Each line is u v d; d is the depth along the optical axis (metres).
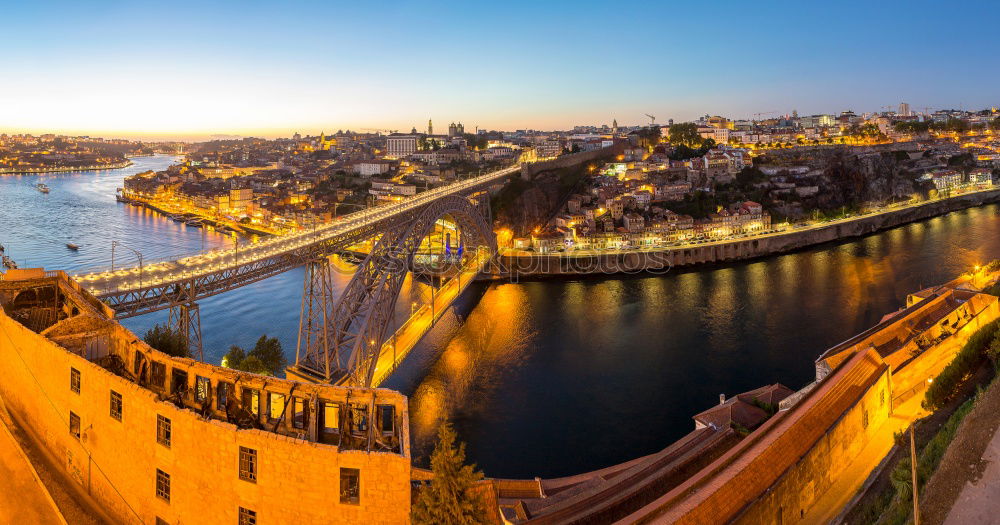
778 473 41.78
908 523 34.66
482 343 123.69
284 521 31.98
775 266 191.75
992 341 60.25
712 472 42.00
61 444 43.09
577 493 52.41
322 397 34.47
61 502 38.88
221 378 35.75
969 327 76.94
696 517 35.31
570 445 80.56
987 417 43.12
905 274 163.00
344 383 87.25
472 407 92.62
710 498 37.00
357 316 100.12
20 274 58.88
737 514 37.16
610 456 77.50
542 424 86.62
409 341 112.19
